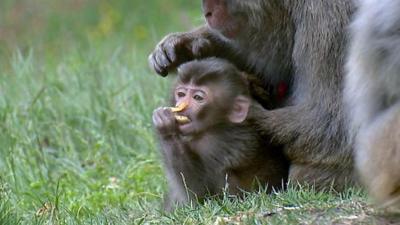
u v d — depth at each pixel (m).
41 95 18.25
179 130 13.67
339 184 13.41
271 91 14.40
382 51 11.28
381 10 11.23
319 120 13.44
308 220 11.88
